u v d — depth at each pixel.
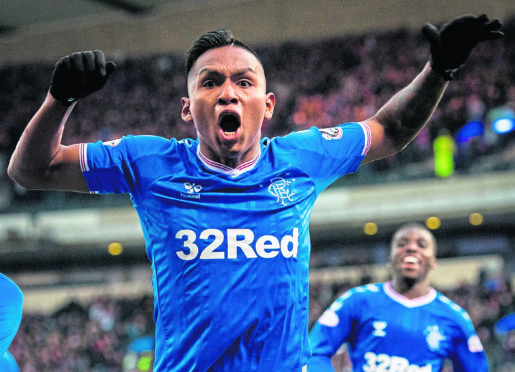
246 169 1.96
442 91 2.16
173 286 1.89
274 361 1.87
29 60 27.03
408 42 24.98
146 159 1.96
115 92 25.70
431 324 4.44
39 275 23.08
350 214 19.75
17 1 22.06
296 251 1.95
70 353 18.48
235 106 1.88
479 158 18.86
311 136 2.13
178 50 26.39
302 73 24.80
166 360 1.91
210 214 1.89
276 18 25.89
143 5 22.95
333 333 4.40
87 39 26.64
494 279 18.80
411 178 19.23
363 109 22.80
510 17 24.20
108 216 20.94
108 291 22.83
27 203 21.42
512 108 19.09
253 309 1.86
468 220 19.64
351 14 25.64
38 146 1.82
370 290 4.57
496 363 14.04
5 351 2.32
